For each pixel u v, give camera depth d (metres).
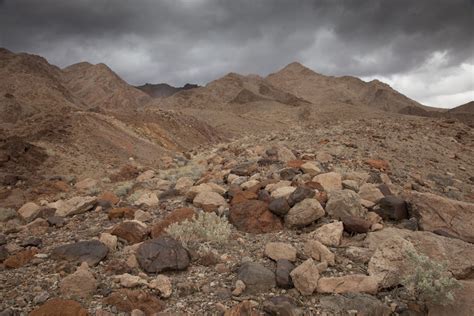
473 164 17.06
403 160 15.83
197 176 15.54
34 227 9.98
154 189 14.13
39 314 4.93
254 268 5.97
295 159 14.30
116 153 33.38
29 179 23.86
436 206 8.03
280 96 196.75
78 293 5.60
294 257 6.50
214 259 6.68
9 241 8.88
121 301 5.29
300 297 5.50
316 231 7.46
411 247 6.00
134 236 7.99
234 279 6.01
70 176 25.09
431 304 5.19
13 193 20.89
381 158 15.61
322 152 14.78
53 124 34.53
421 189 12.29
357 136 19.48
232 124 92.31
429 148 18.48
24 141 29.22
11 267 6.89
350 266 6.27
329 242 7.12
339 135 19.77
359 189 10.03
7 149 27.36
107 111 49.09
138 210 9.86
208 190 10.51
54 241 8.61
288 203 8.48
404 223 8.06
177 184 12.74
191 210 8.75
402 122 27.95
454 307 5.07
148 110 57.28
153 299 5.36
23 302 5.44
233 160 17.64
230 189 10.50
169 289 5.64
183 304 5.43
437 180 13.84
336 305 5.25
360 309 5.14
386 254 6.10
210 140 59.62
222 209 9.32
